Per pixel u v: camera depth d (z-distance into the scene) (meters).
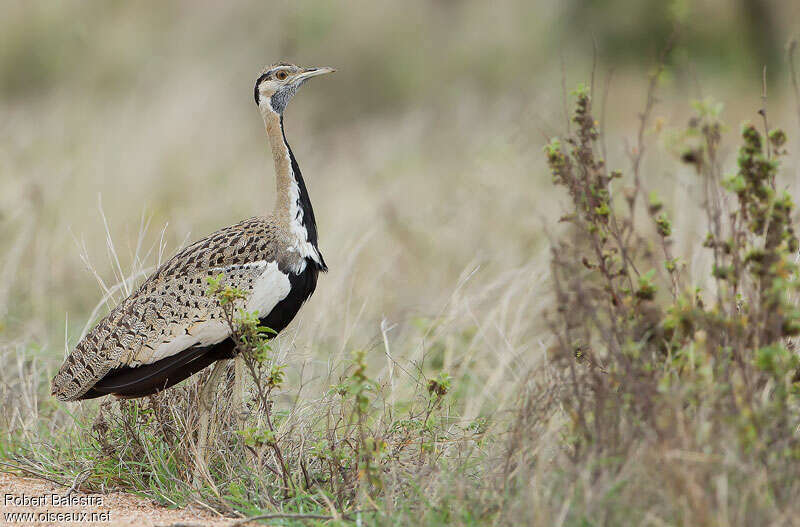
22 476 9.07
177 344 8.48
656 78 8.09
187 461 8.76
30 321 12.98
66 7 29.02
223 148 22.23
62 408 10.13
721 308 7.02
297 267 8.90
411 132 23.67
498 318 11.88
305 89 28.06
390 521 7.23
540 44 28.58
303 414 9.32
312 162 22.23
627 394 6.95
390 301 13.30
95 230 15.51
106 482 8.88
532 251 14.32
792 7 23.27
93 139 20.66
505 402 9.70
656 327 7.23
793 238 7.13
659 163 16.77
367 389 8.12
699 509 6.06
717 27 24.08
